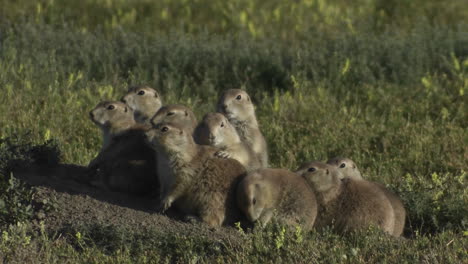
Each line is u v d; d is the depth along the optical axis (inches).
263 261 341.1
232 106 492.4
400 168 547.5
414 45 757.9
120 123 437.1
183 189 388.2
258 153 505.4
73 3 940.6
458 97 660.1
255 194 373.7
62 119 597.3
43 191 398.3
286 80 713.6
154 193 424.2
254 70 732.0
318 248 358.3
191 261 337.7
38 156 448.1
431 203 435.2
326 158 559.8
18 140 454.0
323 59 731.4
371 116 635.5
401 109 646.5
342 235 388.8
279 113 639.1
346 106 662.5
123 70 742.5
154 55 756.6
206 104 663.8
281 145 581.3
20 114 592.1
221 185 386.6
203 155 391.2
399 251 359.9
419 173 537.0
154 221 380.5
